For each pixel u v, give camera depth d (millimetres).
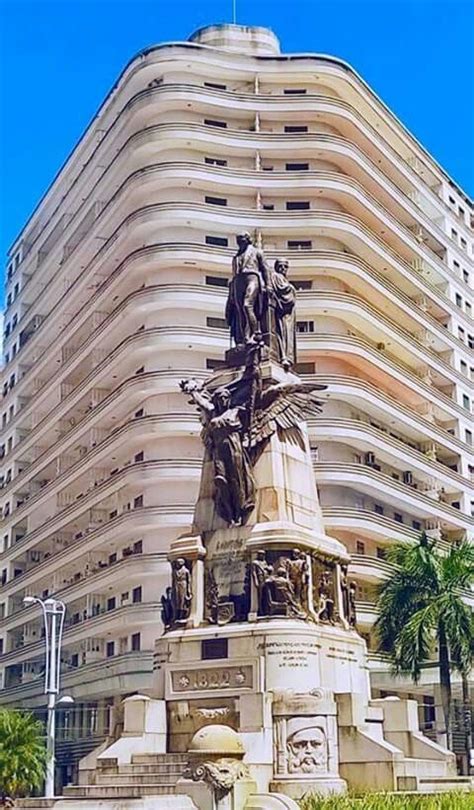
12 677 68688
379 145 63500
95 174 66125
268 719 19312
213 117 59250
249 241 26344
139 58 60156
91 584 55062
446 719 34750
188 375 52219
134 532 51781
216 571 22625
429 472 60375
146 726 20969
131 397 53625
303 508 23359
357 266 56750
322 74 60375
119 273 56844
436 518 60625
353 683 22344
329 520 51031
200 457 52125
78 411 64625
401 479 60219
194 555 22828
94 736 53219
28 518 72125
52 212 77500
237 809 16062
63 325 69875
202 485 23875
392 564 45906
